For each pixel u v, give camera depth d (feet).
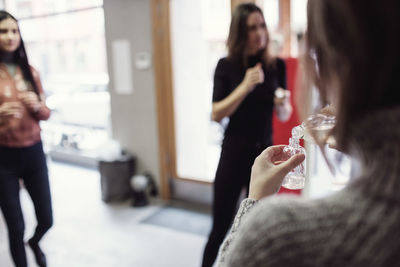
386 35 1.15
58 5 14.58
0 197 6.31
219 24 10.02
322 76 1.38
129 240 9.20
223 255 1.81
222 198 6.04
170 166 11.84
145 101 11.85
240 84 5.98
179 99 11.29
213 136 11.16
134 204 11.39
